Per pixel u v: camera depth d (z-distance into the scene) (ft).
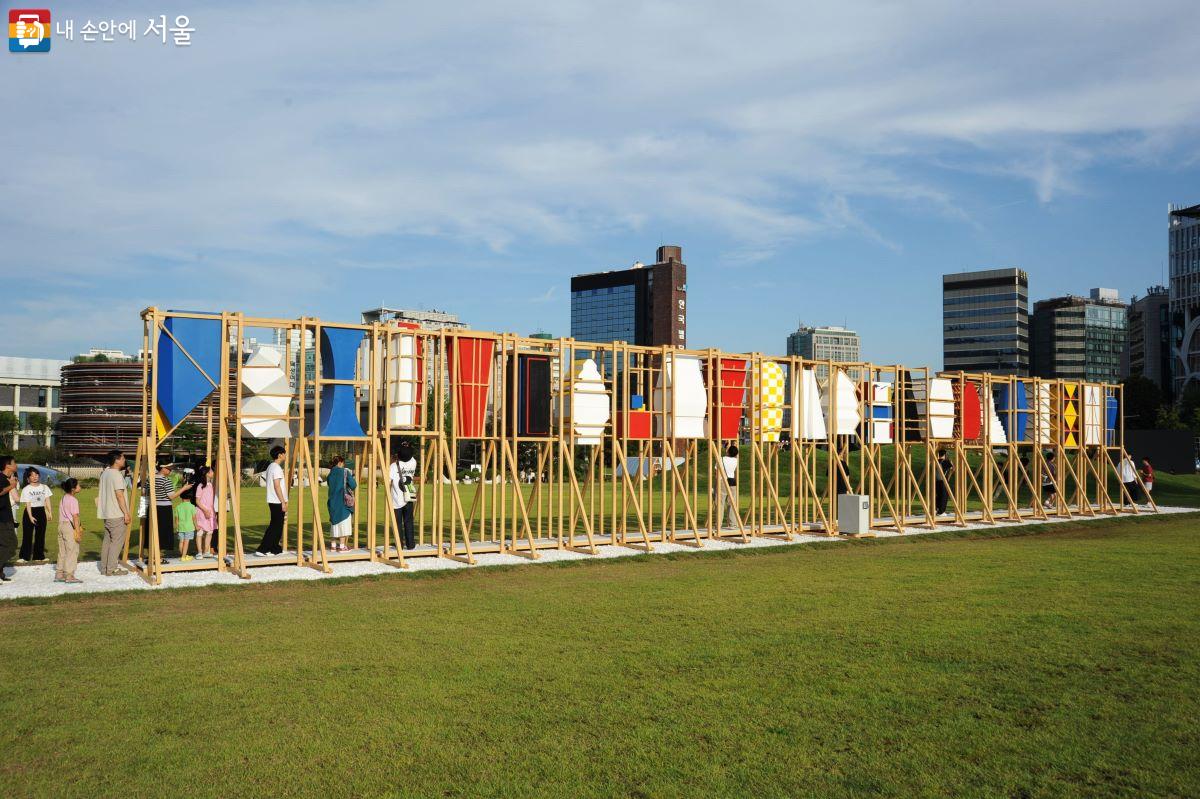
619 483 145.79
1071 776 21.57
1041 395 98.27
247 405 55.16
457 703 27.07
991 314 601.62
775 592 47.44
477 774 21.63
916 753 23.04
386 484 57.93
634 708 26.63
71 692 27.96
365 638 35.91
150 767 21.89
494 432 63.77
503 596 46.57
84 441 273.33
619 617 40.45
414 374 60.39
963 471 89.86
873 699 27.48
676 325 524.52
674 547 68.23
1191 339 488.02
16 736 23.99
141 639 35.58
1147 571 54.70
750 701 27.30
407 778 21.36
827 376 82.99
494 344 63.67
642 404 70.90
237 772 21.63
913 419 89.66
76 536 50.47
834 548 70.49
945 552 66.74
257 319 55.01
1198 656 32.63
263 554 59.06
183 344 53.11
